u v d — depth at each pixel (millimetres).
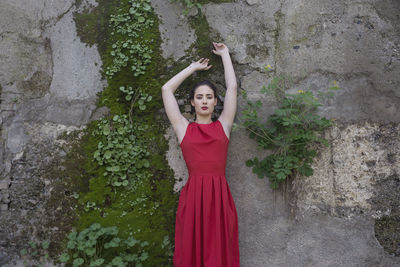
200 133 2270
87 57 2619
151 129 2557
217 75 2576
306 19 2561
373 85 2490
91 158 2527
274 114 2479
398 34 2512
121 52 2600
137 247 2453
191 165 2246
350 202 2428
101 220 2469
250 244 2469
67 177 2533
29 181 2557
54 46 2646
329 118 2488
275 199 2480
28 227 2520
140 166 2500
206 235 2131
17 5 2658
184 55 2609
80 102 2596
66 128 2578
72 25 2648
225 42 2602
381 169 2432
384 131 2457
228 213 2213
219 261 2086
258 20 2596
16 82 2631
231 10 2617
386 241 2393
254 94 2562
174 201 2498
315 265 2414
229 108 2330
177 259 2189
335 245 2410
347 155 2449
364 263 2387
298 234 2441
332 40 2535
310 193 2453
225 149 2291
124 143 2504
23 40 2652
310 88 2525
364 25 2531
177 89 2580
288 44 2568
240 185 2514
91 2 2650
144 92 2576
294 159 2355
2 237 2525
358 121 2471
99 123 2555
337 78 2516
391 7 2527
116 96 2574
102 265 2379
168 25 2629
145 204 2496
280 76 2521
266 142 2438
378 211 2412
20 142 2596
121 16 2604
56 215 2508
